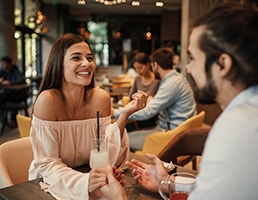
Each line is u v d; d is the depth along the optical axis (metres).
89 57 1.58
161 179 1.37
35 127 1.53
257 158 0.72
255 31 0.74
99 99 1.70
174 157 2.11
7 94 5.85
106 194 1.20
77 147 1.61
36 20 9.88
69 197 1.30
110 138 1.63
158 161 1.44
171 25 14.61
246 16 0.76
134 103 1.64
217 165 0.75
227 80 0.79
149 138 2.60
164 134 2.53
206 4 6.02
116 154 1.62
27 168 1.89
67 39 1.56
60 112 1.56
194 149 2.19
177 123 2.89
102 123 1.70
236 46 0.75
